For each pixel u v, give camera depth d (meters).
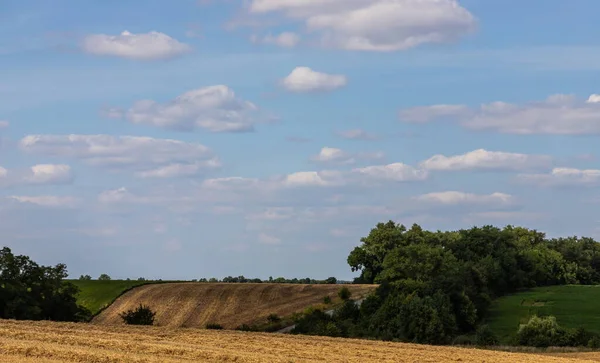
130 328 61.66
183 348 44.81
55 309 89.25
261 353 47.38
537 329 87.12
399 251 115.44
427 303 91.50
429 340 87.06
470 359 54.16
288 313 104.00
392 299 94.12
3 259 86.50
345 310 99.31
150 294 114.12
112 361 38.12
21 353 38.97
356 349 55.81
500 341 89.25
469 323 98.25
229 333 63.12
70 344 44.97
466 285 107.75
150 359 39.28
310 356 47.88
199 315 103.19
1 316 85.44
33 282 88.50
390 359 50.47
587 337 85.88
